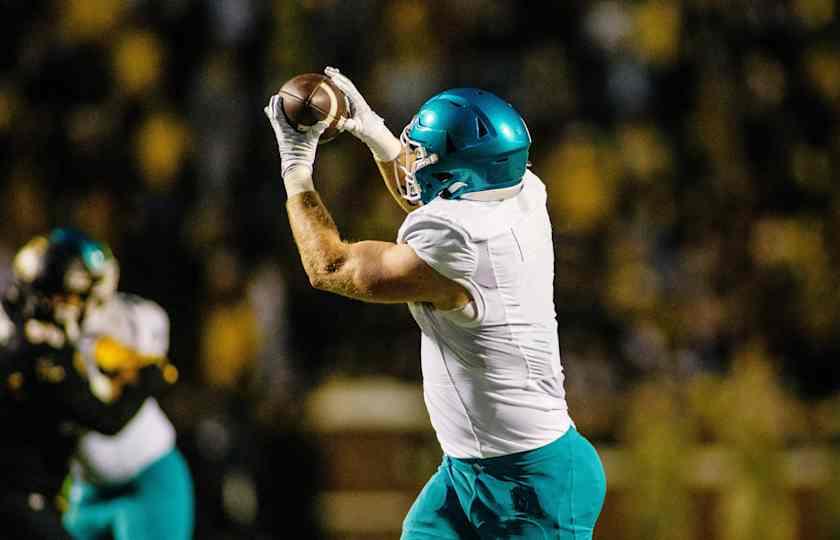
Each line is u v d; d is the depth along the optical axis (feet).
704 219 137.69
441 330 47.83
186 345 121.39
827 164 149.79
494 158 46.96
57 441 60.18
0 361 59.21
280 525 111.04
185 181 137.08
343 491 116.78
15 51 145.48
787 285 130.62
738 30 154.92
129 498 66.39
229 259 122.83
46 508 59.98
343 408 117.80
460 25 149.28
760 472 114.73
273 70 142.61
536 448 48.29
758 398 116.06
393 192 51.96
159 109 143.23
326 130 48.29
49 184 135.23
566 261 121.80
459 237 46.01
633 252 130.82
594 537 114.01
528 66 146.92
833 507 116.06
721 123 148.66
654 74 150.92
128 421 61.00
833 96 154.40
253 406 113.70
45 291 59.06
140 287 124.47
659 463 112.37
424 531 50.01
